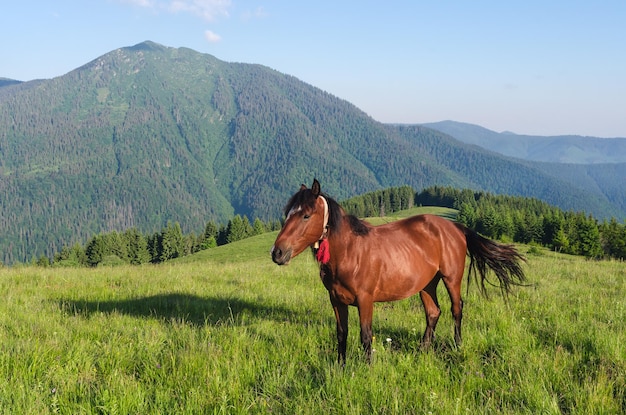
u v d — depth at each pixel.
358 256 5.15
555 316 7.24
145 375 4.75
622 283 11.18
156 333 6.20
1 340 5.52
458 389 4.36
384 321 7.27
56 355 5.20
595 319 7.02
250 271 14.23
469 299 9.19
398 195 158.75
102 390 4.23
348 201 153.62
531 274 13.26
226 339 5.95
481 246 6.63
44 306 8.10
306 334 6.32
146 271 14.21
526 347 5.61
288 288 10.87
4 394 4.07
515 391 4.25
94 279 11.83
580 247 76.88
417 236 5.94
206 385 4.37
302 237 4.88
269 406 4.00
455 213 137.38
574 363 5.02
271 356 5.42
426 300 6.25
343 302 5.25
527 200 153.75
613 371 4.72
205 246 115.06
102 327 6.62
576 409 3.96
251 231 119.38
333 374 4.55
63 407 3.96
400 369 4.86
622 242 74.88
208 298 9.13
